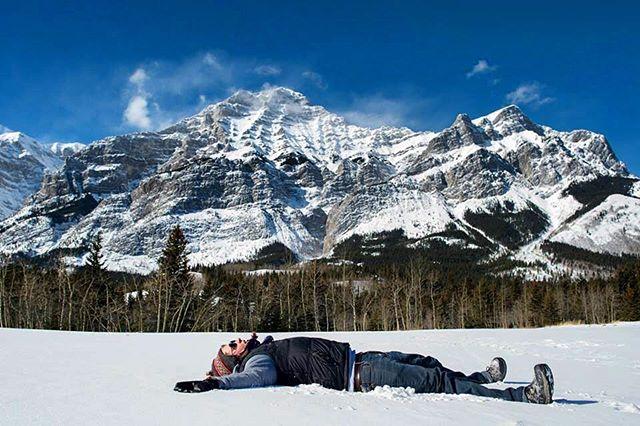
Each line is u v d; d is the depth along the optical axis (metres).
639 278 80.56
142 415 3.64
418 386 5.20
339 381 5.32
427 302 75.94
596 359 11.97
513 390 5.04
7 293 47.34
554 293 87.19
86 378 5.57
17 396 4.28
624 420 4.20
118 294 51.81
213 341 12.47
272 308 60.62
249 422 3.50
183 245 46.59
